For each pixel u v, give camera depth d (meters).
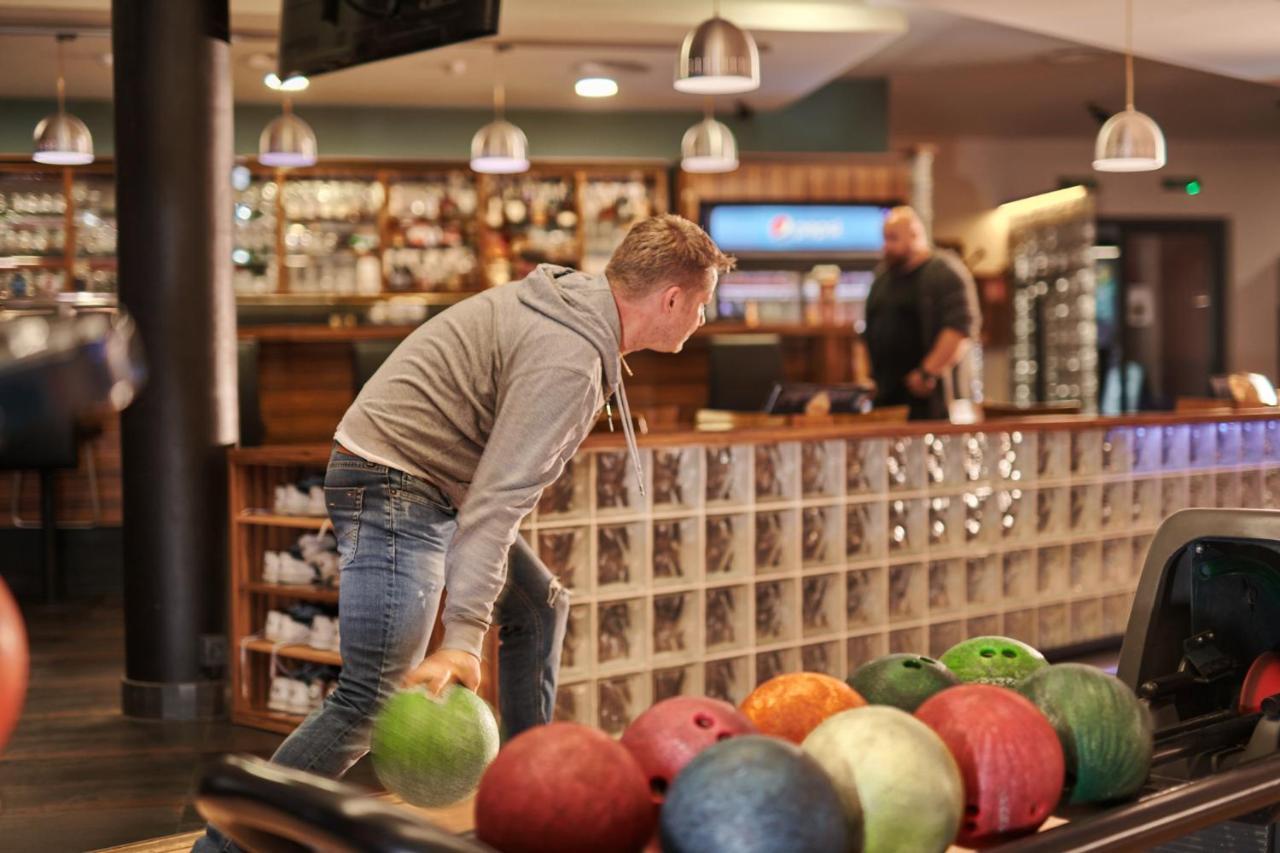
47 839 3.54
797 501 4.88
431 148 9.90
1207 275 13.84
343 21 4.70
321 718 2.35
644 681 4.49
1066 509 5.84
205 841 2.20
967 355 7.03
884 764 1.17
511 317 2.24
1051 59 9.45
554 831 1.09
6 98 9.26
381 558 2.34
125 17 4.86
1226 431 6.46
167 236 4.84
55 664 5.89
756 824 1.03
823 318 10.16
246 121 9.68
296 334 8.24
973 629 5.52
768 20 7.50
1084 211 11.68
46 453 7.35
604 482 4.39
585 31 7.53
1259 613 1.96
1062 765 1.30
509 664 2.77
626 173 10.14
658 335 2.25
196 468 4.89
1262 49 7.45
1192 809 1.37
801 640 4.90
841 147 10.25
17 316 0.71
